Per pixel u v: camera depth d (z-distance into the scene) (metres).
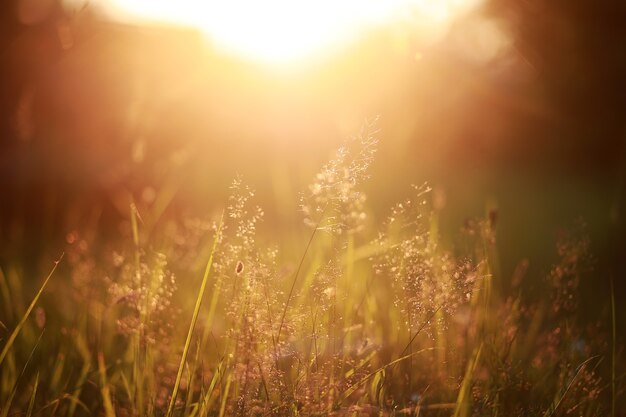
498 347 2.25
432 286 1.99
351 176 1.87
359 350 2.08
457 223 3.41
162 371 2.33
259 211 1.97
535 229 6.94
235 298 2.00
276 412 1.85
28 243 4.66
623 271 3.96
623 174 3.89
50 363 2.47
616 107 16.05
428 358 2.26
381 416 1.85
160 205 3.86
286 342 1.99
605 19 14.81
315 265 2.54
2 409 2.14
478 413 1.97
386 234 2.14
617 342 2.81
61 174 6.72
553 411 1.99
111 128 6.62
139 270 2.32
